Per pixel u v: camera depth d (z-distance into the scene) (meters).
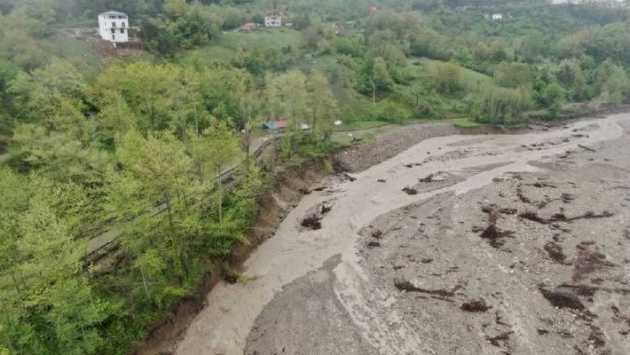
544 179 71.56
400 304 42.75
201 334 39.97
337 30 165.50
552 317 40.34
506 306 41.56
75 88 60.81
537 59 168.88
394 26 173.00
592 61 159.25
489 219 56.78
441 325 39.75
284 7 185.88
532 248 50.09
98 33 104.81
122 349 34.81
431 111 115.06
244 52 113.00
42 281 29.94
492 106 111.12
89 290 31.23
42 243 28.69
